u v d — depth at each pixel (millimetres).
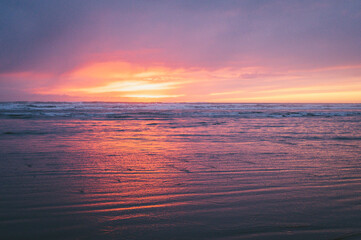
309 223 3086
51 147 8172
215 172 5406
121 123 17828
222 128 14977
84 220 3074
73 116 23312
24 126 14273
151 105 51219
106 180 4727
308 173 5363
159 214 3287
